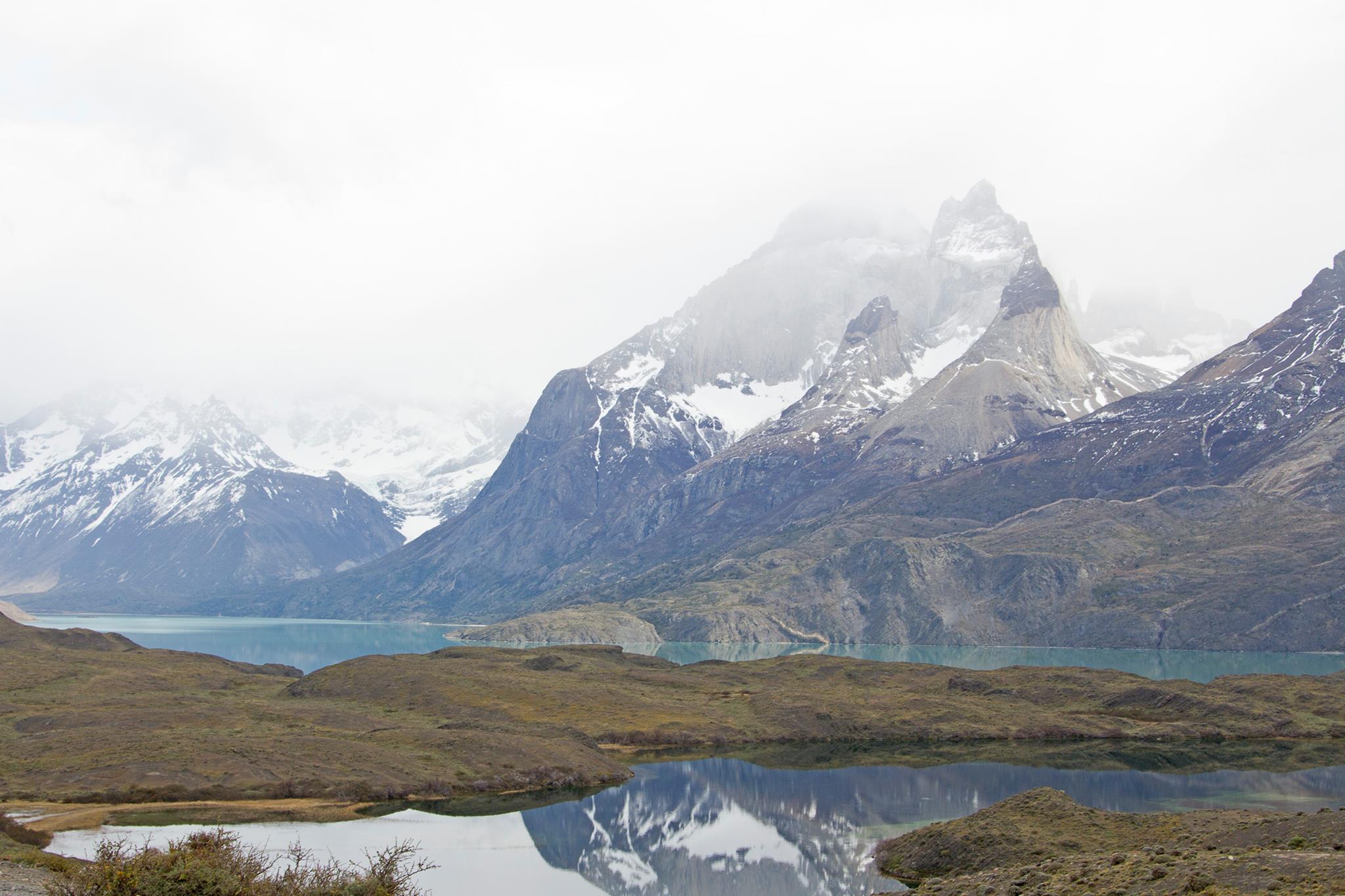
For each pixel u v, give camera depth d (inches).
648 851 4547.2
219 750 5753.0
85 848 4020.7
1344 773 6235.2
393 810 5187.0
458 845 4571.9
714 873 4168.3
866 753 7381.9
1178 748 7583.7
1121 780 5979.3
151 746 5772.6
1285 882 2319.1
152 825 4534.9
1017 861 3673.7
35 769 5403.5
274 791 5260.8
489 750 6289.4
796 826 4992.6
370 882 2839.6
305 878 2854.3
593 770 6240.2
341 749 6028.5
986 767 6628.9
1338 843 2699.3
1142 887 2541.8
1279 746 7652.6
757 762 6993.1
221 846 2829.7
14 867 3083.2
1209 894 2362.2
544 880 4037.9
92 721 6692.9
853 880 4013.3
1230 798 5270.7
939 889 3127.5
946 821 4576.8
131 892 2561.5
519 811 5319.9
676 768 6722.4
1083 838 3782.0
